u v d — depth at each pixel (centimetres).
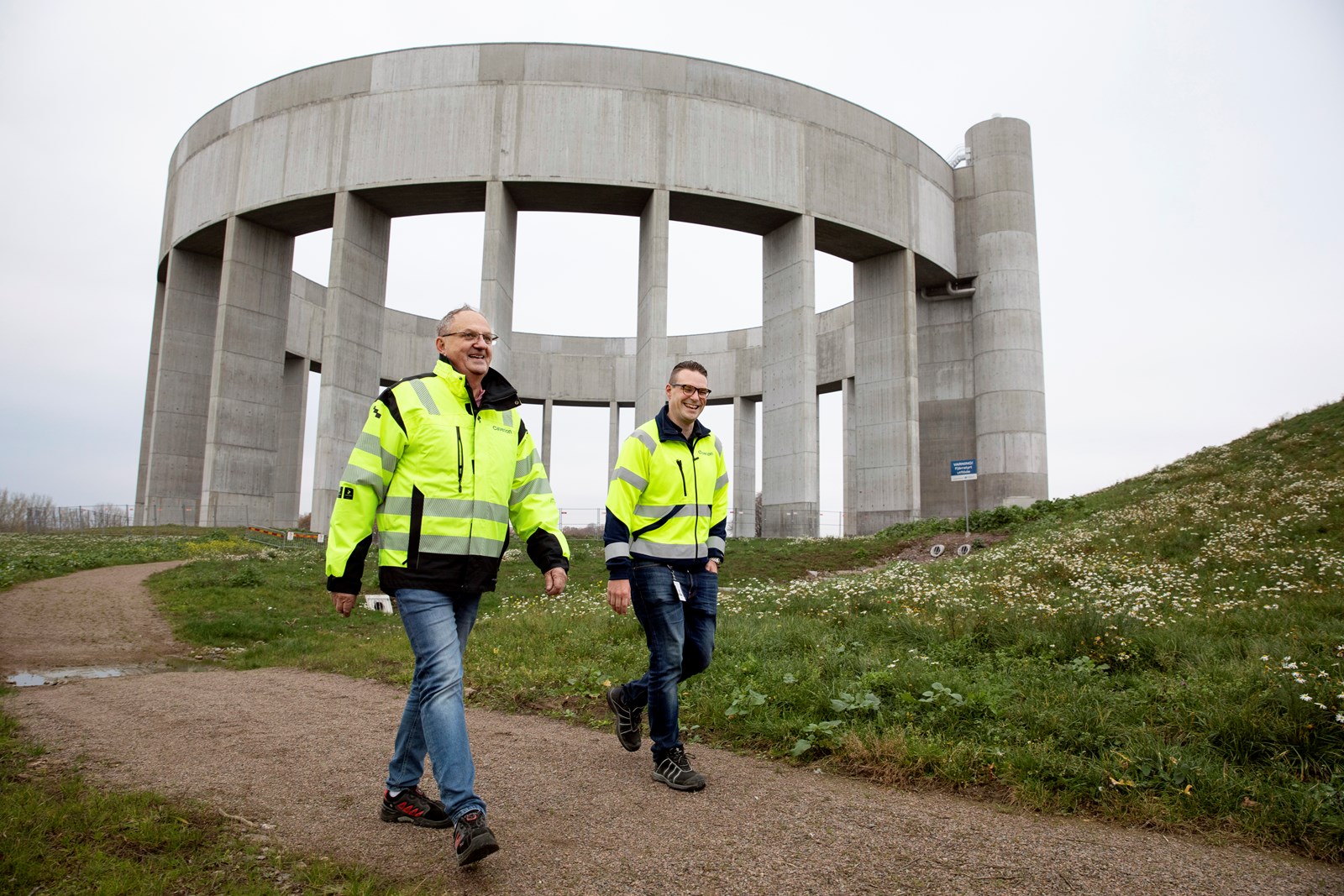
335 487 2662
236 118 3030
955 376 3356
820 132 2955
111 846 272
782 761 399
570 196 2806
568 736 454
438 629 286
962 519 2405
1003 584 1019
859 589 1038
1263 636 593
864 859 274
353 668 709
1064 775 346
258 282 3066
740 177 2812
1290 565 935
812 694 473
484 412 316
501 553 309
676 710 357
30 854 255
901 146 3136
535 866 266
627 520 364
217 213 3045
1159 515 1452
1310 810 298
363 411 2811
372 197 2817
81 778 352
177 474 3256
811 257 2884
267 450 3080
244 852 272
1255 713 380
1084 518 1773
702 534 374
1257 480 1543
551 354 4875
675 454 369
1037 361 3228
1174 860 275
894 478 3070
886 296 3177
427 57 2772
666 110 2777
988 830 302
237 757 400
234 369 2977
